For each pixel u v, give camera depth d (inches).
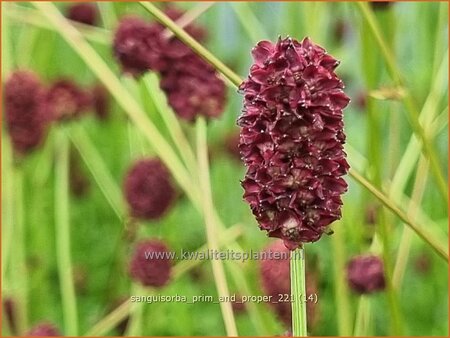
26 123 6.5
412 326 8.0
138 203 6.2
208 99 5.0
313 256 6.4
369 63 5.1
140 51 5.1
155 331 7.5
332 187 3.3
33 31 8.1
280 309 5.0
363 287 5.4
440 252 4.3
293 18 7.4
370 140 5.1
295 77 3.2
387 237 5.1
